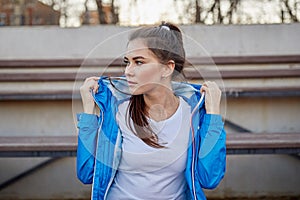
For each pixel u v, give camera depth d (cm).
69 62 384
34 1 500
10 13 491
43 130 352
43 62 384
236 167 336
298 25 405
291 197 334
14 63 383
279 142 252
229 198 334
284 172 335
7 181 330
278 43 406
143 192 162
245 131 354
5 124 352
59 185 334
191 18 489
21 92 328
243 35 405
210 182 162
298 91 326
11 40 411
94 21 514
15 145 249
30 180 333
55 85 360
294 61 381
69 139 262
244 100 354
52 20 509
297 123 354
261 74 356
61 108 351
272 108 355
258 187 336
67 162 334
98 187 161
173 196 164
